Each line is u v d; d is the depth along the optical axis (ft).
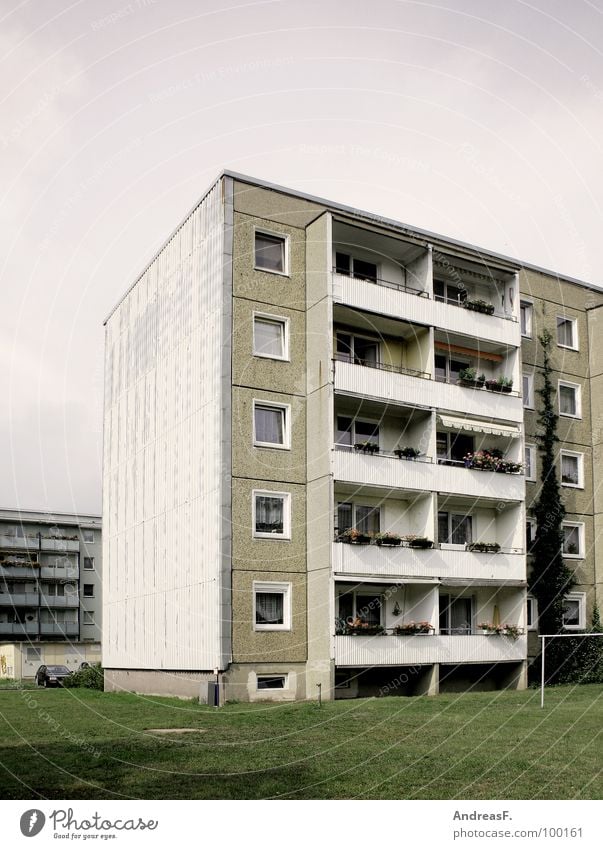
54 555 246.27
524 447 100.63
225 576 79.61
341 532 89.45
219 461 81.41
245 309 85.30
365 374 87.40
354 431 92.94
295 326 88.28
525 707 66.23
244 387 83.97
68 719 60.85
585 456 113.70
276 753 43.29
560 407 112.88
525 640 93.35
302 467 86.33
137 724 57.31
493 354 102.73
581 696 77.25
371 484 85.76
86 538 251.80
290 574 83.46
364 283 89.04
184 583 86.43
